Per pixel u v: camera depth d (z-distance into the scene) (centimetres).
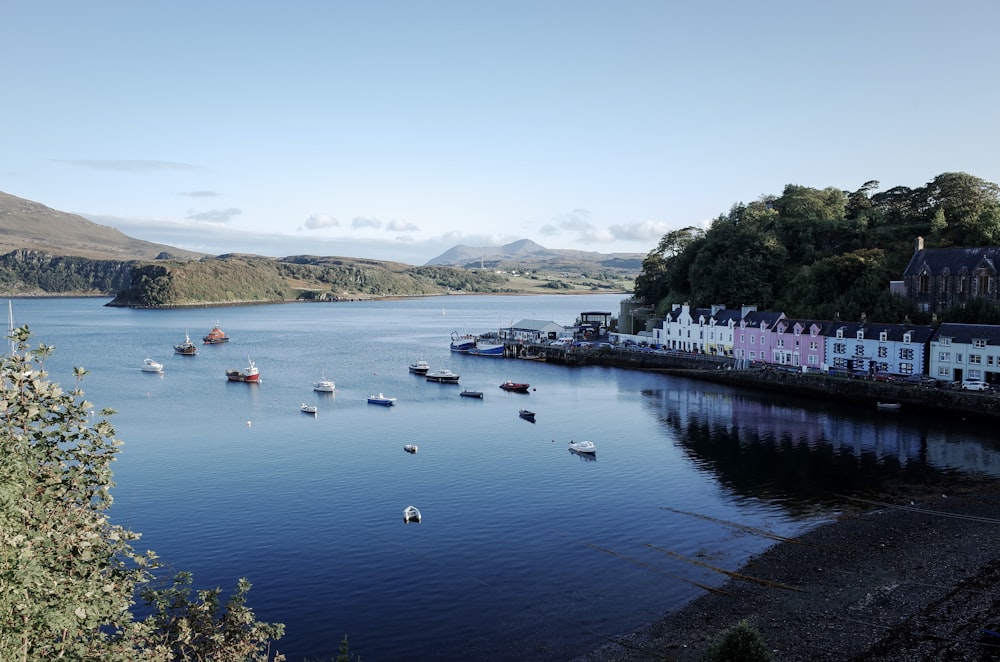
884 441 7488
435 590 4222
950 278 11212
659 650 3519
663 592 4144
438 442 7781
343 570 4503
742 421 8625
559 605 4016
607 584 4262
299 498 5859
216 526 5247
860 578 4234
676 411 9344
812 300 12875
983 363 9112
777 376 10681
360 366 14538
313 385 11925
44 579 1748
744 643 2880
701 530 5084
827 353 11044
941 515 5269
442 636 3709
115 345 18688
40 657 1773
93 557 2016
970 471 6388
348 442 7800
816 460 6819
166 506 5672
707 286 14538
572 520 5322
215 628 2428
